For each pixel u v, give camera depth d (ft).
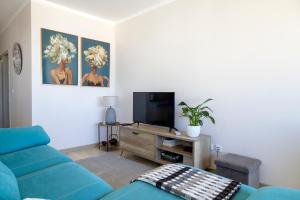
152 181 4.56
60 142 11.82
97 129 13.55
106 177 8.67
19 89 12.56
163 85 11.26
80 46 12.50
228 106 8.77
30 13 10.55
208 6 9.28
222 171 7.48
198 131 8.84
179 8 10.39
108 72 13.94
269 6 7.59
